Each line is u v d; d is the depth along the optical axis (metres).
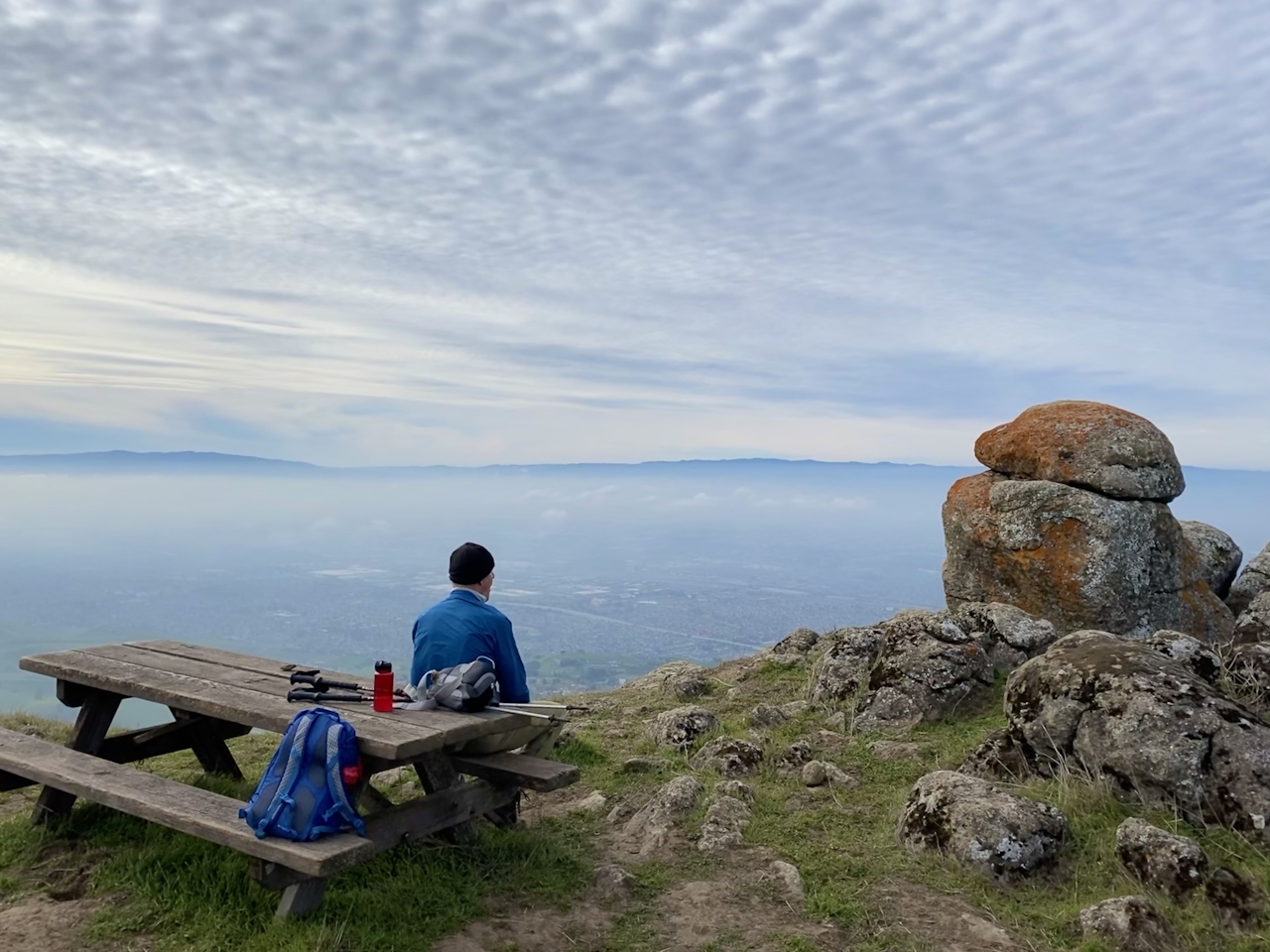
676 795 4.62
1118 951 3.30
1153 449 7.19
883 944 3.43
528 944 3.41
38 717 6.55
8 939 3.36
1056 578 7.01
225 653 5.01
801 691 6.91
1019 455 7.59
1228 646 5.99
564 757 5.67
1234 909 3.50
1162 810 4.14
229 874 3.69
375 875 3.83
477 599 4.27
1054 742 4.63
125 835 4.14
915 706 5.84
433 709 3.95
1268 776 4.01
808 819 4.51
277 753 3.49
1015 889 3.80
